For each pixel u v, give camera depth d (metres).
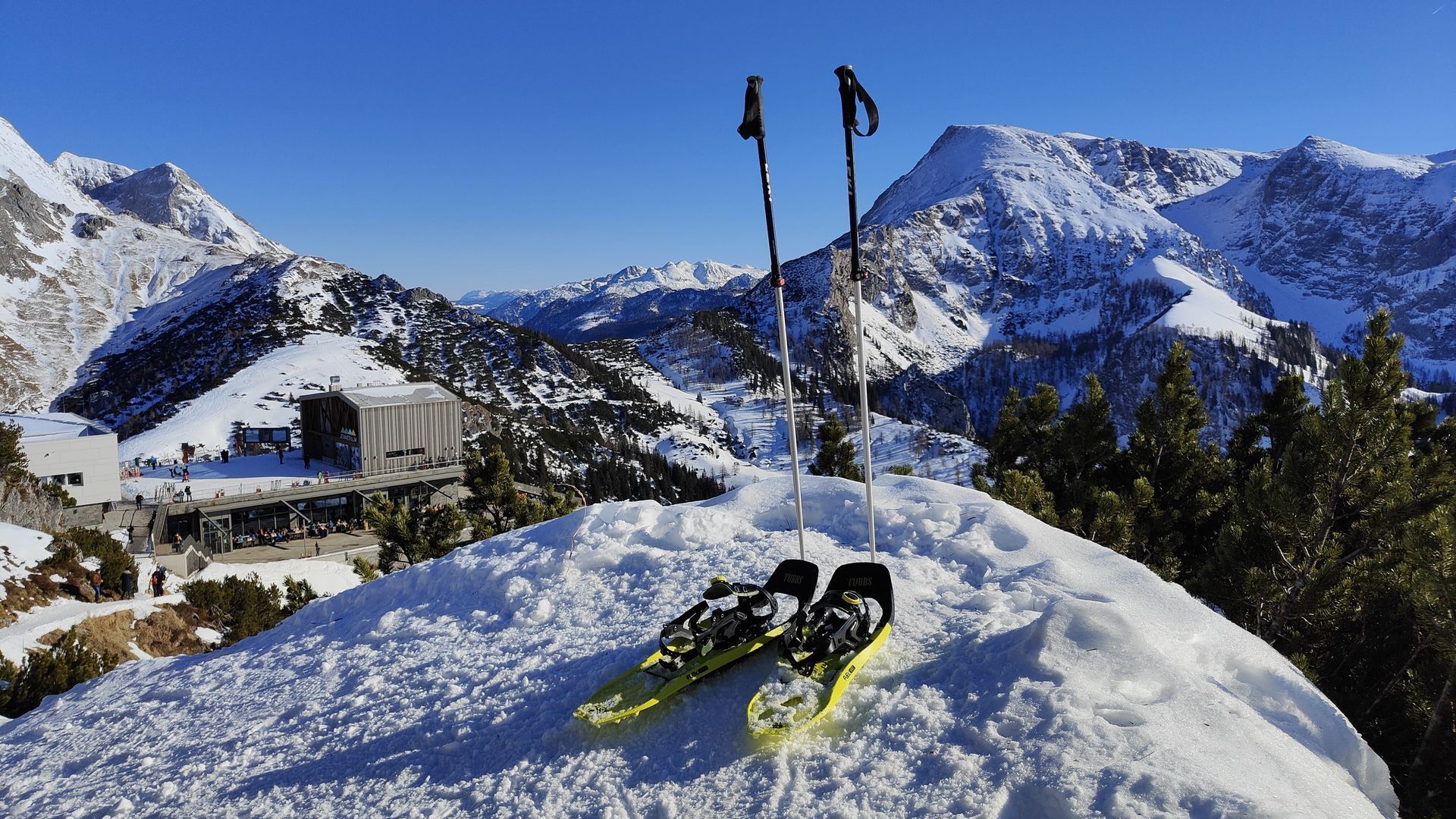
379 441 60.69
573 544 8.60
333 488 55.47
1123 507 13.59
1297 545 11.05
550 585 7.86
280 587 35.31
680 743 4.54
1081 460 17.22
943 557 7.23
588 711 4.67
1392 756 8.71
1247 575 10.49
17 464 44.28
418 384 66.50
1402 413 12.42
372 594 9.27
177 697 7.31
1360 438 10.38
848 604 5.09
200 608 24.97
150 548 40.28
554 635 6.58
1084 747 3.75
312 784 4.98
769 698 4.53
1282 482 10.92
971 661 4.89
